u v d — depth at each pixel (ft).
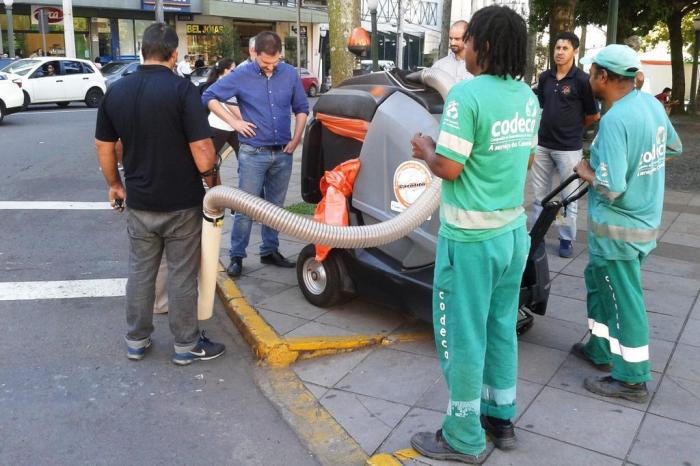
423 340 15.14
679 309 16.67
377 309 16.76
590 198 12.49
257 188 18.65
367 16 140.46
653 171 11.68
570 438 11.16
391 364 14.15
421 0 161.38
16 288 18.71
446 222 9.67
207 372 14.26
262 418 12.54
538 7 63.72
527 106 9.58
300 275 17.08
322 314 16.38
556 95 20.15
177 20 116.37
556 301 17.25
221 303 17.81
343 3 27.99
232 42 118.83
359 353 14.71
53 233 24.32
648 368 12.32
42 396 13.09
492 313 10.40
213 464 11.14
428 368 13.89
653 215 11.86
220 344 15.02
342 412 12.45
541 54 137.80
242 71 18.06
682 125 71.97
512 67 9.25
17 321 16.53
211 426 12.25
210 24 121.90
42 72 71.26
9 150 42.19
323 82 137.69
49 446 11.48
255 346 14.84
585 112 20.20
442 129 9.23
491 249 9.50
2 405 12.72
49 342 15.44
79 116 63.98
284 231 12.47
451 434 10.39
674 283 18.54
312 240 12.38
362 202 15.30
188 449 11.53
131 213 13.70
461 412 10.14
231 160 39.60
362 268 15.30
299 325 15.69
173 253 13.93
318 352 14.66
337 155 16.22
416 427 11.78
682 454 10.72
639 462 10.52
